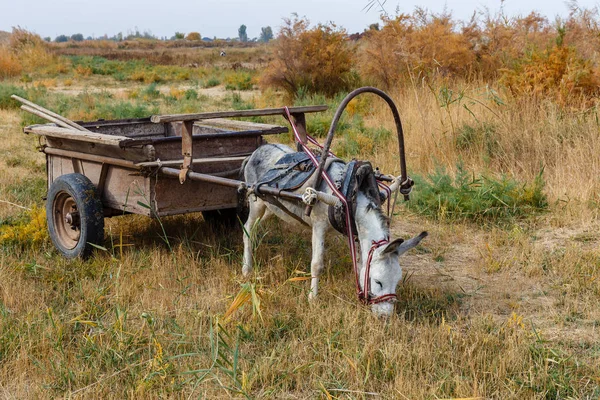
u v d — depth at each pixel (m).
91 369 4.81
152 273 6.55
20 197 9.23
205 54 57.62
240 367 4.88
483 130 10.92
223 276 6.55
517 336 5.20
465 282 6.62
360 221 5.35
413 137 11.66
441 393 4.45
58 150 7.50
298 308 5.75
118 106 18.19
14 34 42.19
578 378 4.67
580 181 8.97
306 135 7.18
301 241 7.68
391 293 5.04
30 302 5.94
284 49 21.05
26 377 4.81
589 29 13.11
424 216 8.80
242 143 7.42
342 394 4.55
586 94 11.16
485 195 8.75
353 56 21.17
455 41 16.72
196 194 6.89
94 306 5.74
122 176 6.79
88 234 6.77
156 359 4.75
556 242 7.62
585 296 6.08
